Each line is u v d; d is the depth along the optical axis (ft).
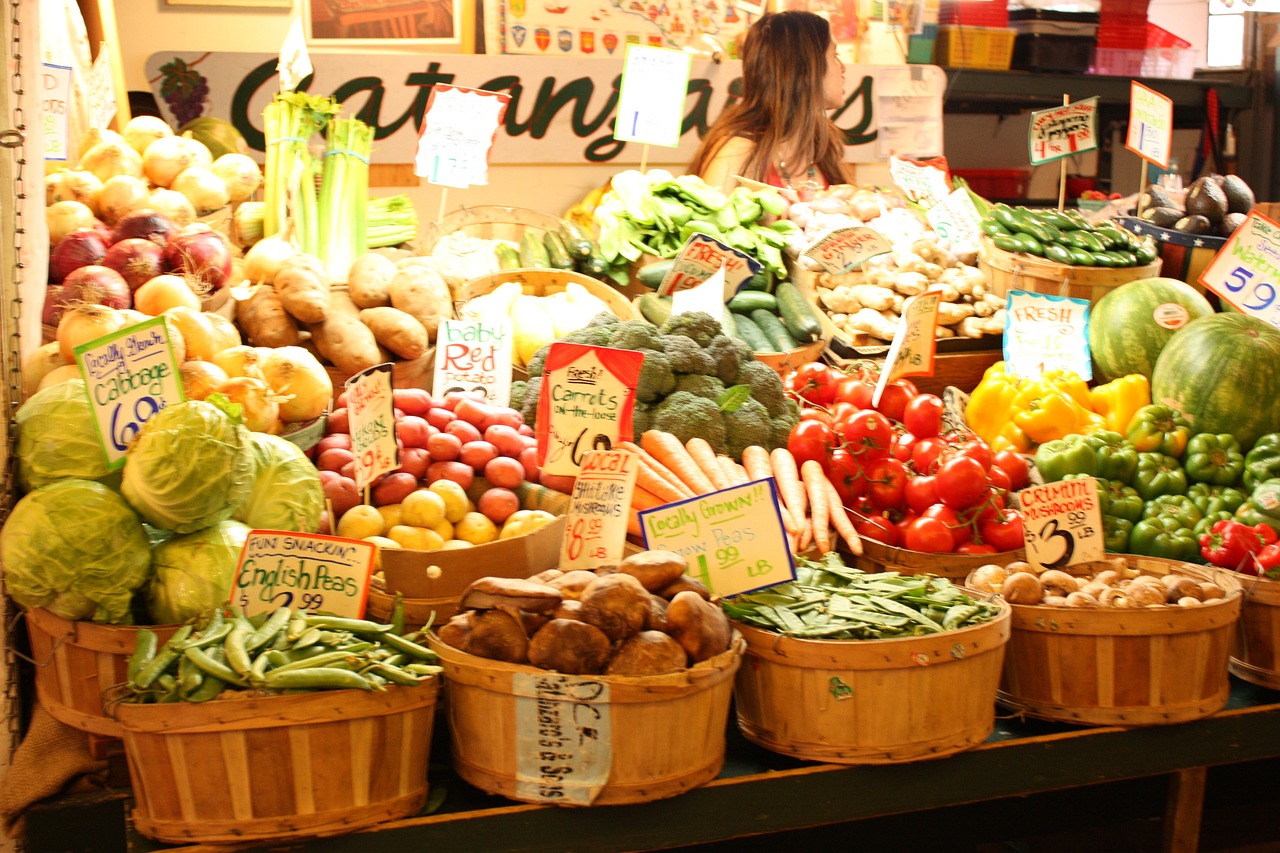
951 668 7.69
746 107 20.51
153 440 7.52
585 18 21.57
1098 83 25.12
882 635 7.73
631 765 7.04
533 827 7.14
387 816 6.94
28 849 7.86
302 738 6.60
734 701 8.98
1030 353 14.21
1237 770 11.00
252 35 20.16
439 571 8.19
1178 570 9.76
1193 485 11.66
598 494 8.45
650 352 10.75
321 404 9.72
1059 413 12.35
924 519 9.99
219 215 13.64
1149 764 8.70
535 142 21.36
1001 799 9.78
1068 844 11.67
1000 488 10.48
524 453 9.76
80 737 8.13
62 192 12.01
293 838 6.72
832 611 7.96
